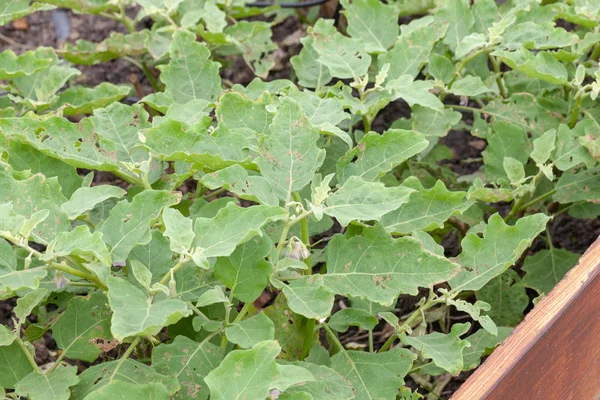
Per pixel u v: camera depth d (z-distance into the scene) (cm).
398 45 209
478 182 198
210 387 158
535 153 200
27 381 169
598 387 183
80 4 229
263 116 189
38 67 215
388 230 186
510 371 166
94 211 199
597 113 209
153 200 175
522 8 218
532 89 222
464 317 220
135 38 231
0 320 225
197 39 242
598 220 240
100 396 161
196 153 179
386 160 186
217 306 187
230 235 168
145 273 167
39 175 176
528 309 223
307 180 179
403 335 179
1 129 186
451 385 213
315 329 186
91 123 188
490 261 183
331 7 268
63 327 177
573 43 208
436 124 207
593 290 176
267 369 159
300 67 215
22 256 186
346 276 176
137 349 193
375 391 177
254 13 251
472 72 223
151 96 203
